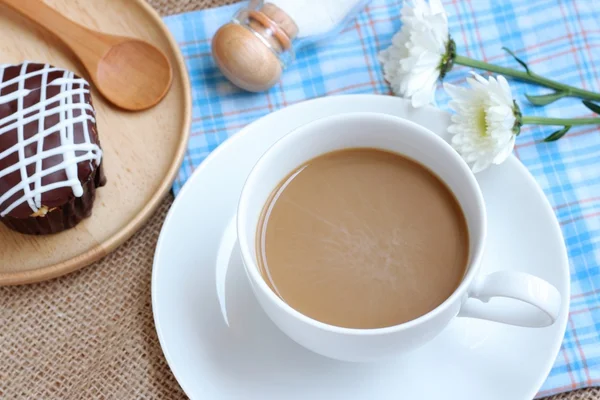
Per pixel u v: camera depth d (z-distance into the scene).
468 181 0.52
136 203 0.60
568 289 0.54
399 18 0.64
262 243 0.53
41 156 0.57
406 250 0.52
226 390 0.54
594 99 0.62
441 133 0.57
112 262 0.60
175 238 0.56
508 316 0.51
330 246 0.53
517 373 0.54
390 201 0.53
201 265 0.55
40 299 0.59
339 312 0.52
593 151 0.61
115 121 0.61
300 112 0.57
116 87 0.61
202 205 0.56
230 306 0.55
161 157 0.61
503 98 0.57
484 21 0.64
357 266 0.52
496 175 0.56
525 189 0.56
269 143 0.57
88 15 0.63
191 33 0.64
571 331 0.58
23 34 0.63
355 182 0.54
